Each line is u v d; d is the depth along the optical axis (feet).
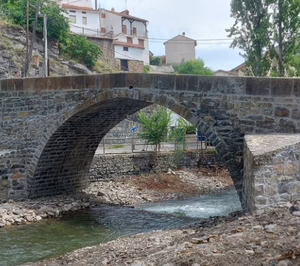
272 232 26.37
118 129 118.62
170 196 79.15
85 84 58.29
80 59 145.18
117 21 221.46
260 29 90.79
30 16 132.46
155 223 57.16
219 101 46.68
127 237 41.04
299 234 24.84
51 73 132.46
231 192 84.79
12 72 123.44
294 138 38.14
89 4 222.28
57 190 72.08
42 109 63.21
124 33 222.28
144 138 96.17
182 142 101.09
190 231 37.63
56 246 46.26
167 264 24.40
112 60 175.22
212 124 47.06
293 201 32.04
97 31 204.64
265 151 33.19
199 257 24.26
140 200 74.79
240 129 45.50
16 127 66.03
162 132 95.09
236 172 45.75
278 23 90.58
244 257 22.97
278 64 92.17
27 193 66.44
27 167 65.77
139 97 52.65
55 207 63.67
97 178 84.38
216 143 46.75
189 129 122.62
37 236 50.34
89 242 47.67
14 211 59.16
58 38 139.74
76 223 56.85
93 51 147.84
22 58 126.72
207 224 39.96
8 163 65.05
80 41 145.69
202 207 69.41
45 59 110.52
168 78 50.08
